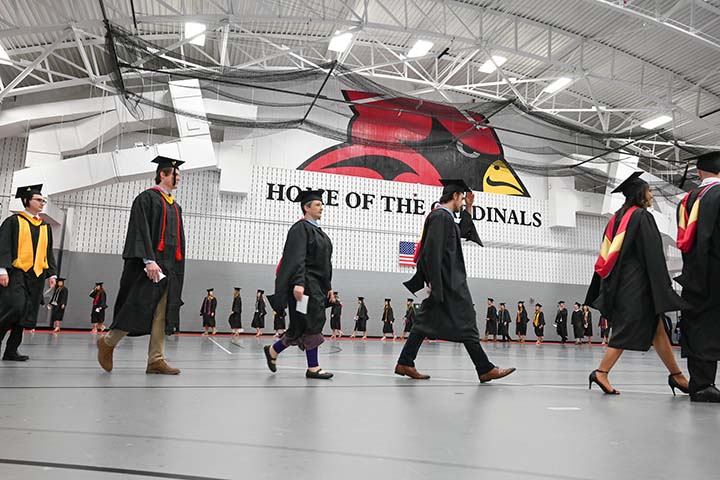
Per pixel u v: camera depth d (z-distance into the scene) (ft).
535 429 6.91
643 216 12.48
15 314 16.08
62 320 54.49
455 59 52.95
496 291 69.97
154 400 8.45
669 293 11.76
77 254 56.49
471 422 7.30
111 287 57.06
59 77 54.54
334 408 8.21
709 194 11.87
